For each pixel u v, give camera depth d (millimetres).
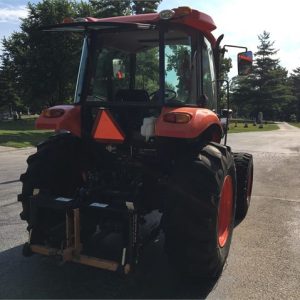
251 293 3793
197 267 3693
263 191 8242
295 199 7523
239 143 20234
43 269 4207
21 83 26609
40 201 3803
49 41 24391
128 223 3523
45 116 4285
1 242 4949
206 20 4027
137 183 4070
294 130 37250
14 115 57281
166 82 4070
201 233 3576
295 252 4812
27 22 25156
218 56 5027
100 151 4297
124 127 4172
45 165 4238
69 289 3805
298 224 5922
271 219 6172
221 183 3744
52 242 3762
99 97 4414
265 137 25219
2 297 3633
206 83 4559
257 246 4996
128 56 4320
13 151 16016
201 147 3936
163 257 4566
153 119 3850
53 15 24516
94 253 3893
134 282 3967
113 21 3988
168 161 4062
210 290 3838
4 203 6832
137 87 4320
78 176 4516
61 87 25891
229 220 4379
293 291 3842
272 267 4375
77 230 3637
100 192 3971
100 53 4359
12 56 27453
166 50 4098
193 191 3590
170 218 3609
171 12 3779
